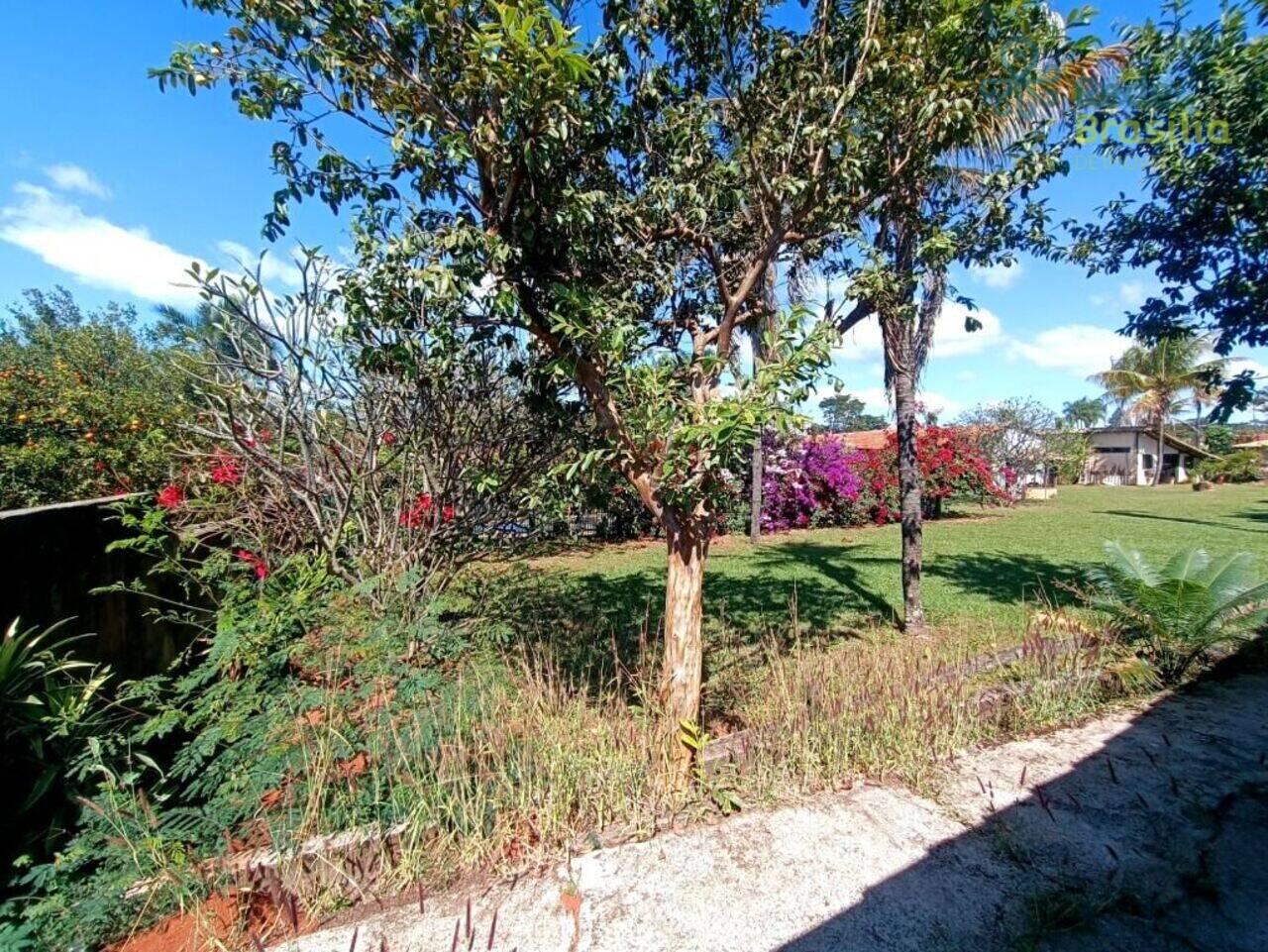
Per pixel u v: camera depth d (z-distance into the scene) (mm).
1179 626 3416
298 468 3650
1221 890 1734
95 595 2654
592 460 2236
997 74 2109
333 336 2811
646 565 7871
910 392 4820
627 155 2494
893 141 2338
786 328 1952
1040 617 4043
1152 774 2387
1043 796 2223
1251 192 2836
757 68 2422
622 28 2092
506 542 4555
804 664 3275
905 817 2100
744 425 1753
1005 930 1581
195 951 1634
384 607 3131
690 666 2404
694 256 2842
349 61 1825
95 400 5520
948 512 14758
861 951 1517
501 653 3109
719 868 1844
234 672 2562
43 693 2055
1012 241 2760
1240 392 3373
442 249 1965
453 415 3811
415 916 1694
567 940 1581
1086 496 20203
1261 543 8922
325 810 1996
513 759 2156
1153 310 3584
